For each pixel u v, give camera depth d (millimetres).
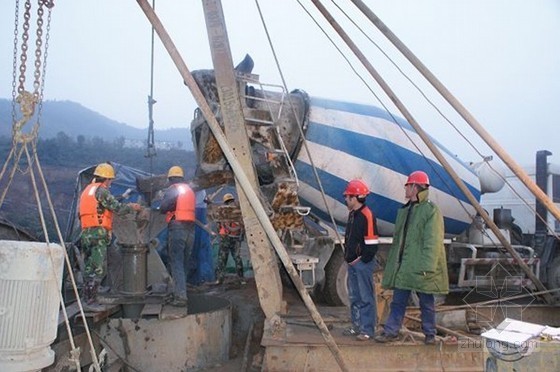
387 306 7195
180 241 7168
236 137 6105
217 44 6062
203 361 6949
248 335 7805
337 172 7938
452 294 10305
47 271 3586
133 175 12703
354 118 8164
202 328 6980
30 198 15125
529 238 10984
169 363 6785
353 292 6086
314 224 8898
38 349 3588
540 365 3535
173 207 7227
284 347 5633
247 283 10828
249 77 7262
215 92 7223
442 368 5672
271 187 7266
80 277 8594
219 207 8141
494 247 9969
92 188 7098
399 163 8336
